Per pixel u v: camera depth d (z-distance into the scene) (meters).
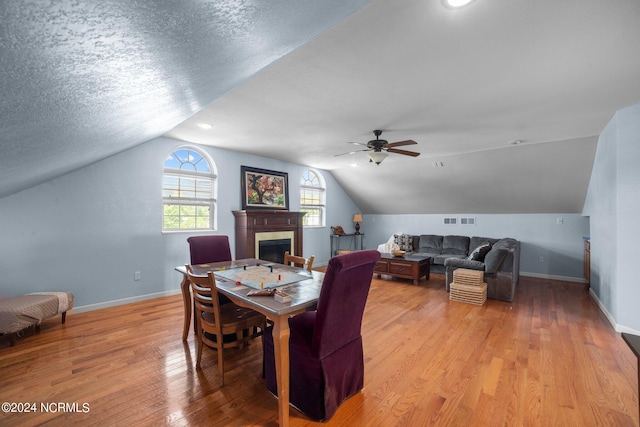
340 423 1.80
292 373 1.95
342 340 1.93
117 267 3.93
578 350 2.73
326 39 1.85
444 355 2.65
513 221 6.19
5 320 2.65
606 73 2.30
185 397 2.03
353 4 1.22
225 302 2.91
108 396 2.02
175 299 4.23
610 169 3.47
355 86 2.55
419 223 7.45
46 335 2.99
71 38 0.60
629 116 3.05
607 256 3.62
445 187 6.28
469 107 3.04
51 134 1.35
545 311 3.86
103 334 3.02
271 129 3.84
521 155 4.89
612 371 2.36
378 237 8.12
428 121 3.49
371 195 7.52
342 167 6.80
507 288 4.27
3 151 1.26
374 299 4.42
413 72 2.30
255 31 1.02
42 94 0.83
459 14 1.61
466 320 3.53
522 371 2.37
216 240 3.55
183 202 4.62
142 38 0.74
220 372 2.18
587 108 3.07
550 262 5.80
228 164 5.08
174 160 4.54
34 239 3.34
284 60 2.11
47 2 0.45
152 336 2.99
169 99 1.64
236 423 1.79
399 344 2.88
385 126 3.70
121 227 3.96
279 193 5.92
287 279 2.46
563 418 1.82
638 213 3.01
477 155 5.19
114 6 0.53
